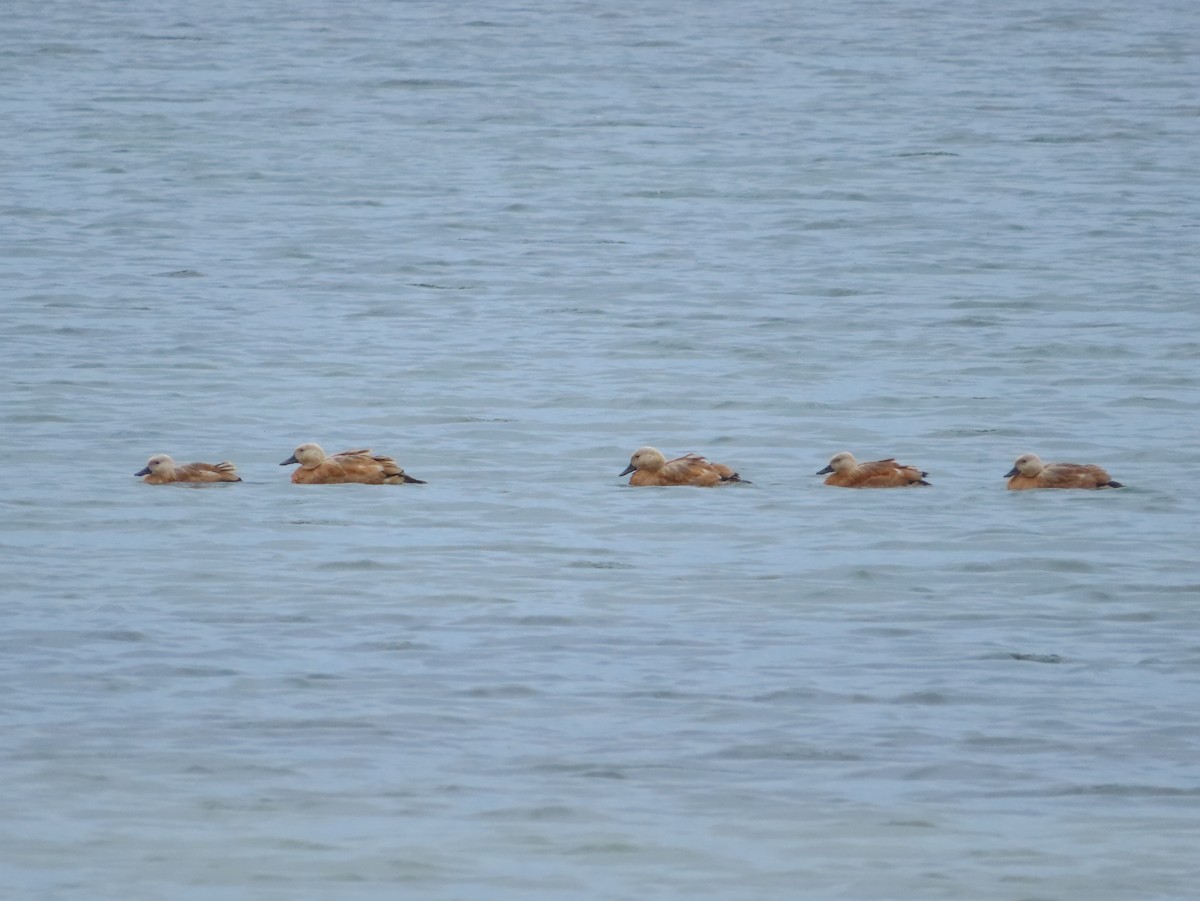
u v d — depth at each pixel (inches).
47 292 6333.7
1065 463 4146.2
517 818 2397.9
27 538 3607.3
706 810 2426.2
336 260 7086.6
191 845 2311.8
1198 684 2866.6
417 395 4997.5
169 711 2733.8
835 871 2255.2
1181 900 2182.6
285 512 3823.8
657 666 2940.5
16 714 2716.5
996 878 2237.9
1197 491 4013.3
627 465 4286.4
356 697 2797.7
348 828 2363.4
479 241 7534.5
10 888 2187.5
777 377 5241.1
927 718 2731.3
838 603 3257.9
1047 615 3193.9
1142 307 6181.1
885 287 6584.6
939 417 4768.7
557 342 5723.4
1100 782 2517.2
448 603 3243.1
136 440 4461.1
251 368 5290.4
